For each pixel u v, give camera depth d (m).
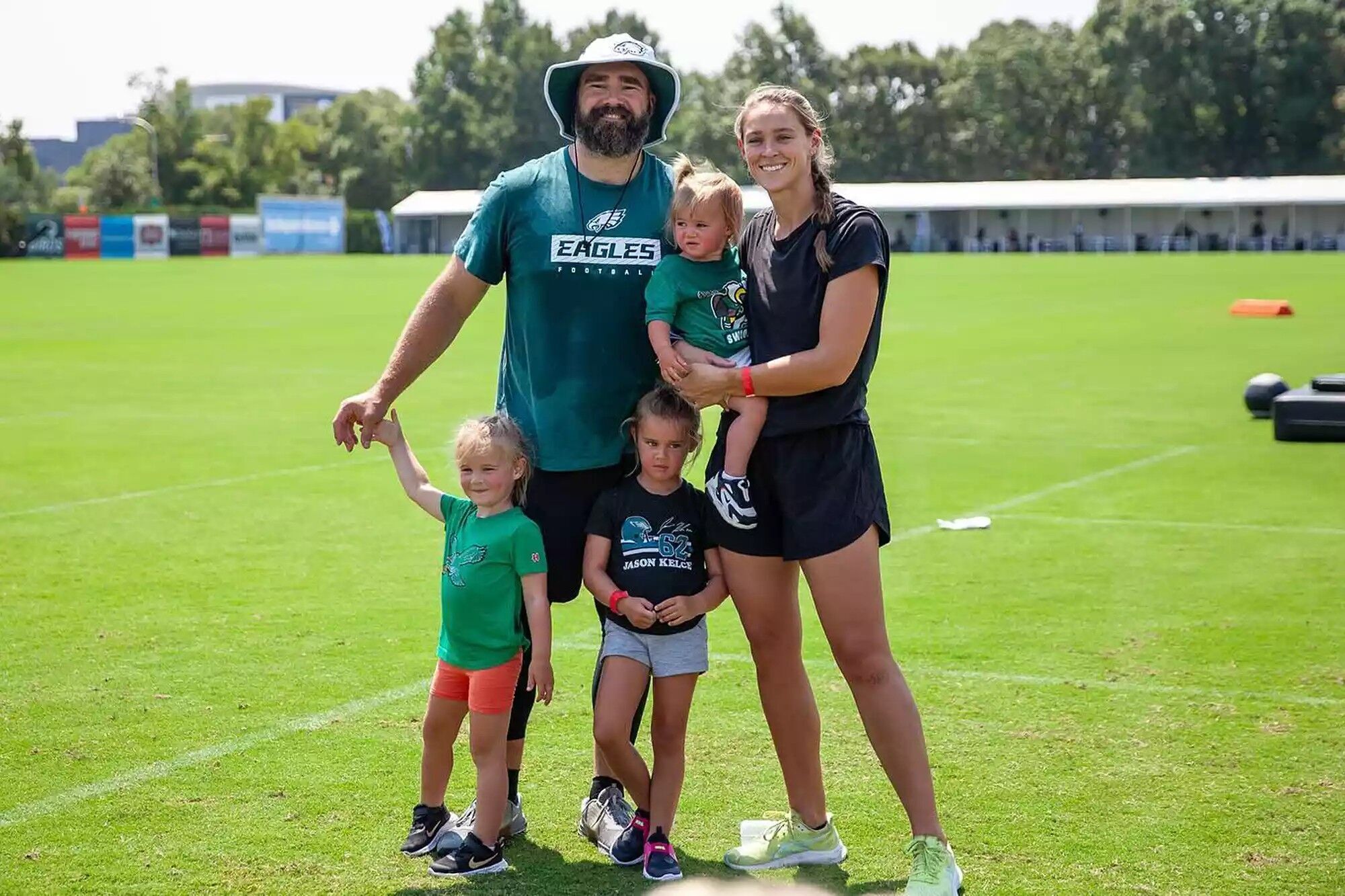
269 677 6.07
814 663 6.32
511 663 4.27
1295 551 8.35
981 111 99.38
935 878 3.98
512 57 105.31
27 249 71.38
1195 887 4.05
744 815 4.70
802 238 4.13
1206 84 89.38
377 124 110.25
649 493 4.41
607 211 4.52
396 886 4.11
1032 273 48.25
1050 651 6.41
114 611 7.12
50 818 4.56
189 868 4.20
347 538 8.89
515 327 4.63
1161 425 13.77
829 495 4.14
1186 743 5.21
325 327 26.89
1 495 10.28
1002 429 13.65
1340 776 4.86
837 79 100.69
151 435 13.35
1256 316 28.03
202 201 104.06
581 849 4.45
